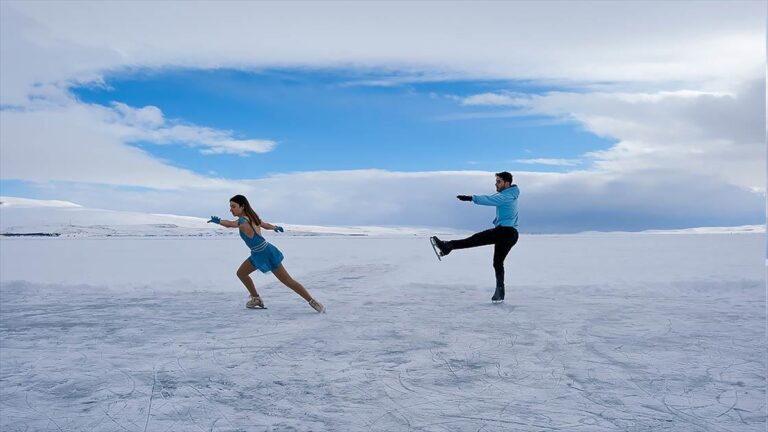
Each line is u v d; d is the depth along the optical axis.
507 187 7.65
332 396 3.58
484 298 8.12
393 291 8.97
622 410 3.25
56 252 22.33
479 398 3.51
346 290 9.26
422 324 6.08
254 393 3.66
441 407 3.34
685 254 17.45
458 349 4.87
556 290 8.77
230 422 3.11
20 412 3.33
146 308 7.52
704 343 5.04
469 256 17.39
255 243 6.88
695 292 8.51
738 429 2.94
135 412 3.30
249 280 7.29
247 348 4.99
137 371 4.25
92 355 4.79
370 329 5.82
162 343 5.25
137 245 32.09
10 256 19.28
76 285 9.66
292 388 3.76
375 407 3.35
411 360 4.49
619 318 6.35
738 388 3.68
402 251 23.22
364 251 23.45
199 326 6.12
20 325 6.28
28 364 4.50
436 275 10.91
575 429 2.94
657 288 8.77
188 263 15.13
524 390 3.67
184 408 3.37
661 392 3.60
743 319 6.25
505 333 5.55
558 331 5.62
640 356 4.57
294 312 7.07
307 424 3.06
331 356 4.66
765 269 11.14
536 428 2.96
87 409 3.37
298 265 14.61
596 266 12.66
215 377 4.06
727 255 16.73
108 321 6.51
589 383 3.82
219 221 6.77
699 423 3.03
